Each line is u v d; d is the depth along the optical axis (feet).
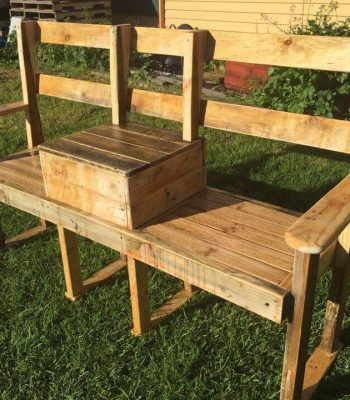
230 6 23.38
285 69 16.03
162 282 9.07
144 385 6.93
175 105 8.14
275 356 7.34
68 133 15.80
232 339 7.60
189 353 7.36
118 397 6.75
